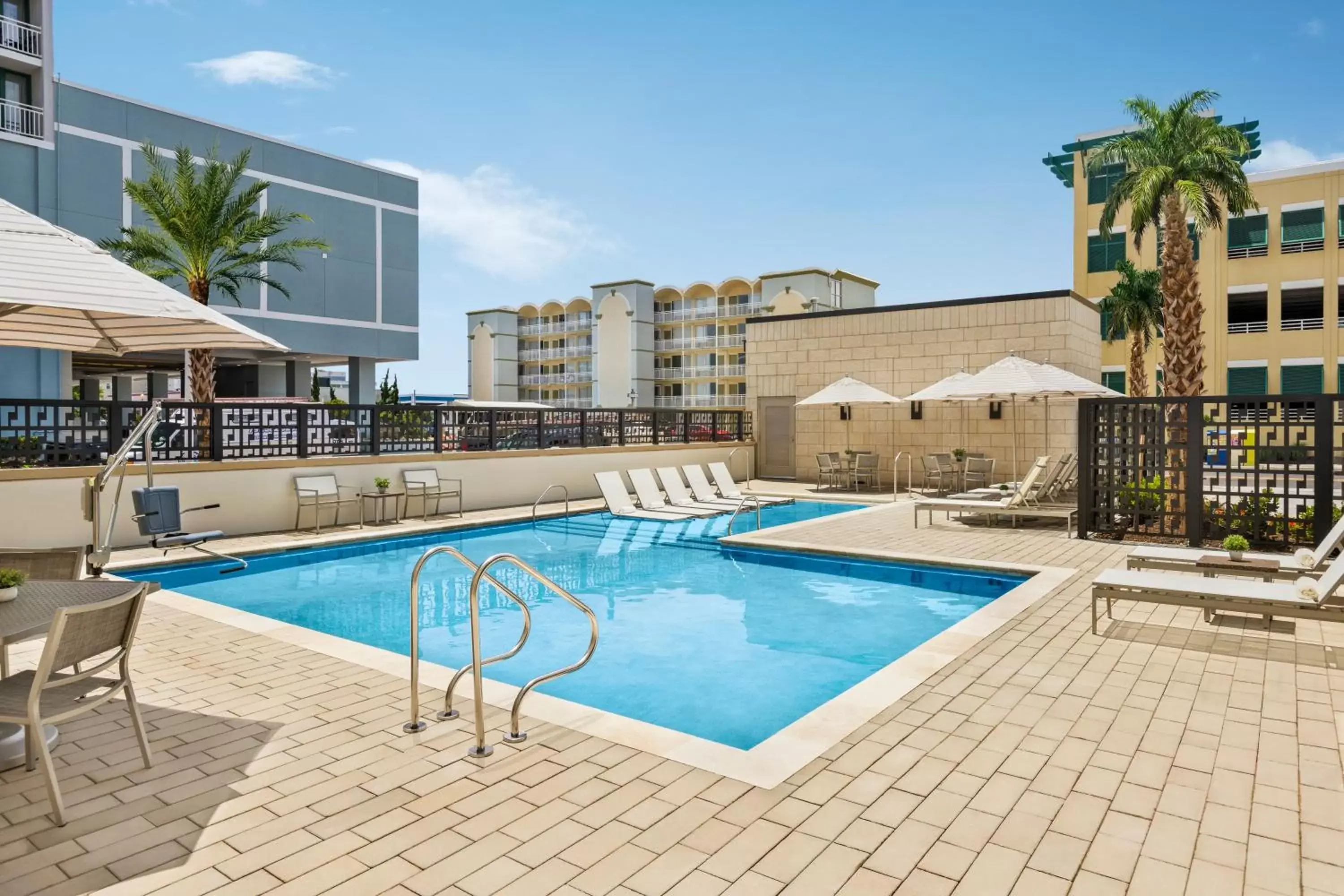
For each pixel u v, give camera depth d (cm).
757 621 767
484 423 1521
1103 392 1356
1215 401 978
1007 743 396
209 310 417
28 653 574
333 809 329
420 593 895
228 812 328
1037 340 1780
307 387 3634
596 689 579
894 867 283
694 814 323
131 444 741
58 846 301
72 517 977
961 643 581
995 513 1191
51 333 560
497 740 404
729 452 2103
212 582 933
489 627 752
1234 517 1002
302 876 279
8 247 366
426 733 414
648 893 267
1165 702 456
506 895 266
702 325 5766
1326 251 3200
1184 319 1532
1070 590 767
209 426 1134
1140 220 1535
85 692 351
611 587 918
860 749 388
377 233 3516
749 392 2223
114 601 342
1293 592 568
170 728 423
